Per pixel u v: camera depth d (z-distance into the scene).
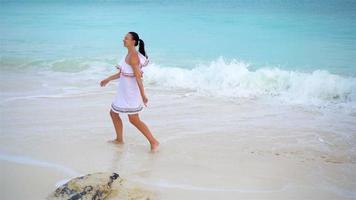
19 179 4.92
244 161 5.53
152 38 16.33
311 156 5.71
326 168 5.33
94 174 4.54
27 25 20.80
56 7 30.38
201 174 5.13
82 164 5.38
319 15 21.94
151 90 9.21
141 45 5.86
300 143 6.18
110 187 4.38
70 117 7.31
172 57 12.71
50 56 13.00
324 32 17.08
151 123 7.04
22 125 6.85
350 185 4.86
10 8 29.97
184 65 11.53
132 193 4.36
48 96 8.72
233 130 6.73
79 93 8.97
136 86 5.82
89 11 26.91
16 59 12.55
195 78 9.80
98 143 6.13
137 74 5.71
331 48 13.91
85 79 10.30
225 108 7.94
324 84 8.75
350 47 13.95
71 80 10.19
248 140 6.29
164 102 8.30
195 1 31.62
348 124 7.00
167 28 19.00
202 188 4.76
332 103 8.20
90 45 14.95
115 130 6.30
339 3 27.25
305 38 15.89
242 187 4.79
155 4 30.64
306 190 4.73
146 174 5.12
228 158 5.63
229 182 4.92
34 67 11.68
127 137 6.42
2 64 12.00
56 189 4.47
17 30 19.06
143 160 5.55
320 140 6.29
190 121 7.16
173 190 4.70
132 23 20.78
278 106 8.07
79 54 13.30
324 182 4.94
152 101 8.37
